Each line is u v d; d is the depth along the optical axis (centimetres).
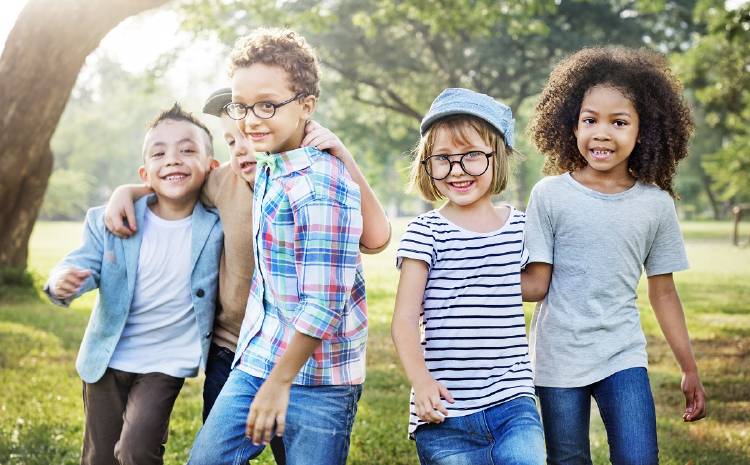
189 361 324
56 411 552
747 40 1733
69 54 1016
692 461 448
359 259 290
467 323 285
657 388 636
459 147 293
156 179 322
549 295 307
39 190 1184
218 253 324
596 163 304
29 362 724
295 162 272
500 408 280
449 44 2730
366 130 3097
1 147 1070
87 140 6875
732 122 2286
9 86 1038
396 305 287
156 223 328
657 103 307
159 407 317
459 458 279
